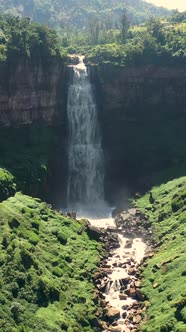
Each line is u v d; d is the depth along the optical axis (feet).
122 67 447.83
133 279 284.41
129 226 357.20
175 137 445.78
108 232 351.87
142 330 235.81
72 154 447.42
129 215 370.94
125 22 575.38
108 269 295.07
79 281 272.51
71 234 315.99
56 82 434.71
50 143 426.92
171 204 349.41
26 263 253.24
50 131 433.89
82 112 453.58
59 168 431.43
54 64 426.51
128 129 457.68
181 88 458.50
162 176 412.98
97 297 262.47
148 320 241.76
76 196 442.09
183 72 453.99
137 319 247.91
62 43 590.55
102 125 458.91
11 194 346.95
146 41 460.14
